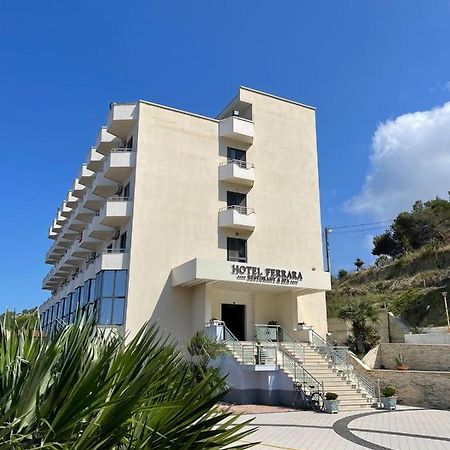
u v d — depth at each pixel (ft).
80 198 138.92
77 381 10.52
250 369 65.51
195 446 11.23
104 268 83.51
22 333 13.84
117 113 93.45
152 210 87.66
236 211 92.84
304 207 103.76
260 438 41.78
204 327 79.92
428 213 189.06
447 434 44.01
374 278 170.40
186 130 95.25
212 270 79.41
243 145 100.73
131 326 79.87
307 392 62.95
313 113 112.47
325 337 97.96
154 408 10.77
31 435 9.92
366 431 45.60
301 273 88.28
